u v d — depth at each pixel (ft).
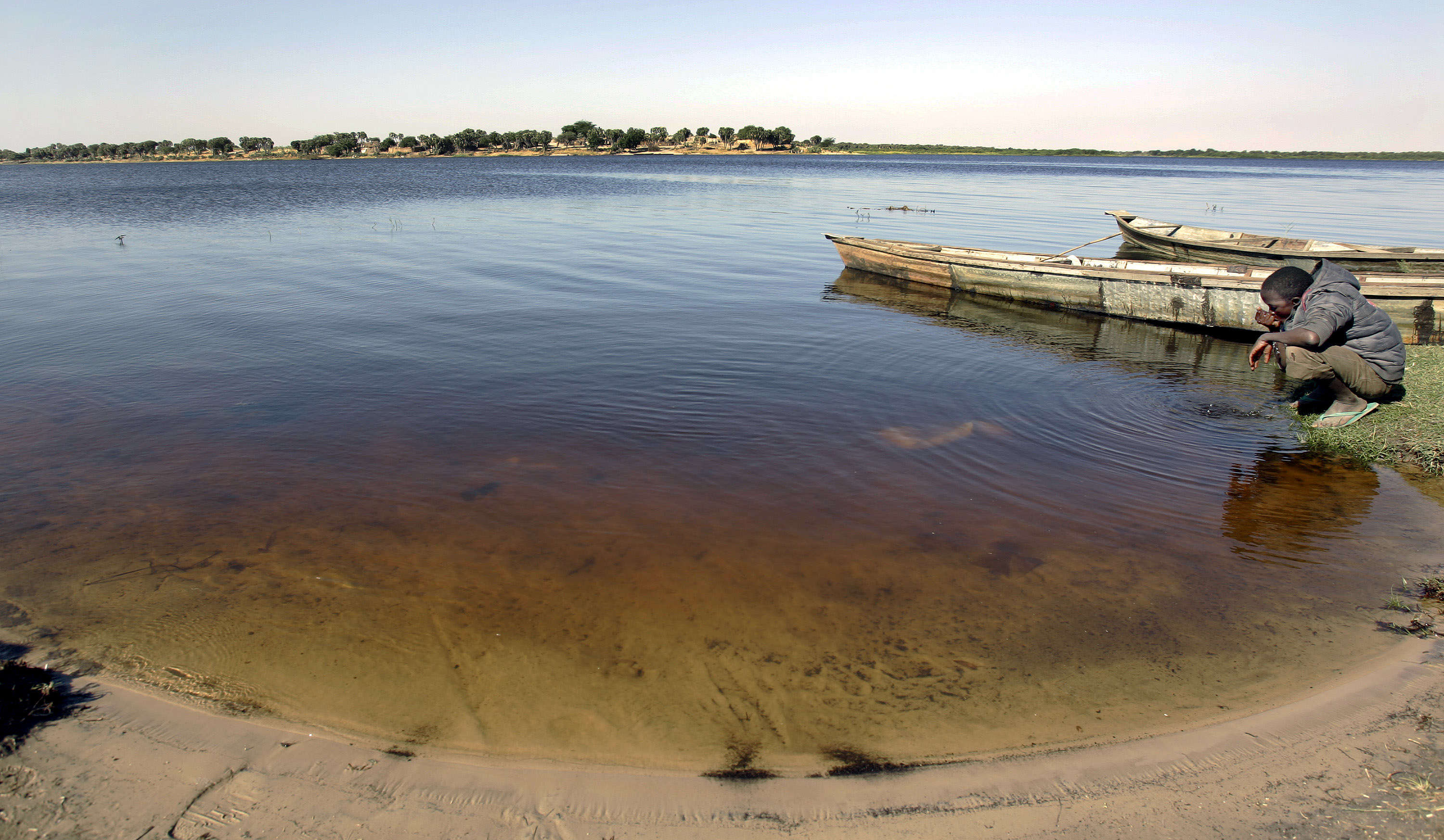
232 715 11.28
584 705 11.69
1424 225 84.89
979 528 17.21
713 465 20.43
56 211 86.74
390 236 66.85
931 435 22.76
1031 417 24.52
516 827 9.46
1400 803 9.75
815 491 18.89
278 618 13.58
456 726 11.18
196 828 9.36
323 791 9.96
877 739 11.05
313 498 18.08
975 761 10.65
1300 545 16.57
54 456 20.17
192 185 143.23
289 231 69.82
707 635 13.38
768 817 9.69
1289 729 11.14
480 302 39.83
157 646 12.75
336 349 30.73
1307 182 200.44
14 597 14.02
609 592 14.56
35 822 9.36
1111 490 19.26
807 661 12.78
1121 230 67.56
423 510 17.61
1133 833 9.47
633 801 9.89
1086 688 12.14
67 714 11.15
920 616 14.02
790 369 29.40
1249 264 48.39
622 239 67.46
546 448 21.30
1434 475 20.08
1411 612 14.05
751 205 107.34
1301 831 9.42
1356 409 23.39
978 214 96.22
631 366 29.17
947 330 36.96
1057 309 43.27
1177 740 10.99
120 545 15.85
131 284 43.42
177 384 26.16
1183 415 24.91
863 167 298.15
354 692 11.83
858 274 52.42
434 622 13.58
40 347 30.45
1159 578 15.30
